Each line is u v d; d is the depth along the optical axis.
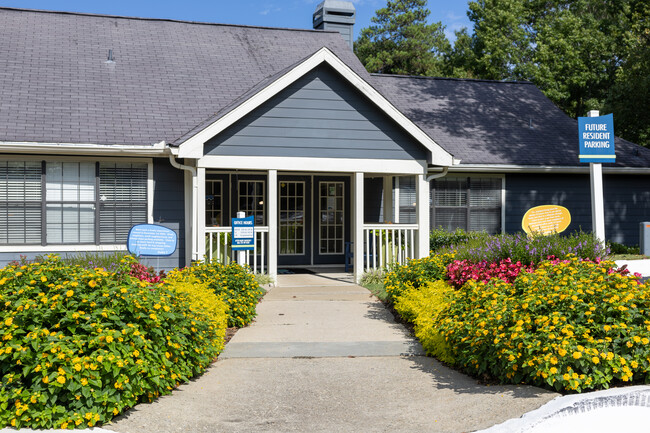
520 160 15.72
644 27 24.34
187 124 13.12
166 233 11.31
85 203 12.41
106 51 15.04
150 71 14.70
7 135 11.47
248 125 12.23
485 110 18.02
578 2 31.97
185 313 6.50
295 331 8.76
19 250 12.01
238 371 6.84
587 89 29.48
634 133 26.05
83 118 12.56
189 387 6.18
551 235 11.11
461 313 7.09
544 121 18.02
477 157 15.52
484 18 31.58
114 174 12.58
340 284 12.87
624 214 16.94
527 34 30.44
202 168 11.98
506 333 5.85
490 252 10.45
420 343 8.00
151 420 5.07
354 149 12.74
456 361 6.84
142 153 12.20
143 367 5.16
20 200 12.07
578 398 5.07
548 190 16.42
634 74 23.58
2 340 4.88
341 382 6.44
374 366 7.05
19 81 13.19
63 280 5.47
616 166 16.31
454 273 9.91
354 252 13.02
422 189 13.20
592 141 11.13
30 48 14.39
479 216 16.03
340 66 12.40
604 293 5.96
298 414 5.45
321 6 20.41
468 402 5.52
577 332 5.62
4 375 4.81
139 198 12.73
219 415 5.38
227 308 8.62
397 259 13.99
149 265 12.66
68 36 15.23
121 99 13.48
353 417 5.37
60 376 4.61
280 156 12.38
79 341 4.94
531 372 5.62
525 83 19.92
